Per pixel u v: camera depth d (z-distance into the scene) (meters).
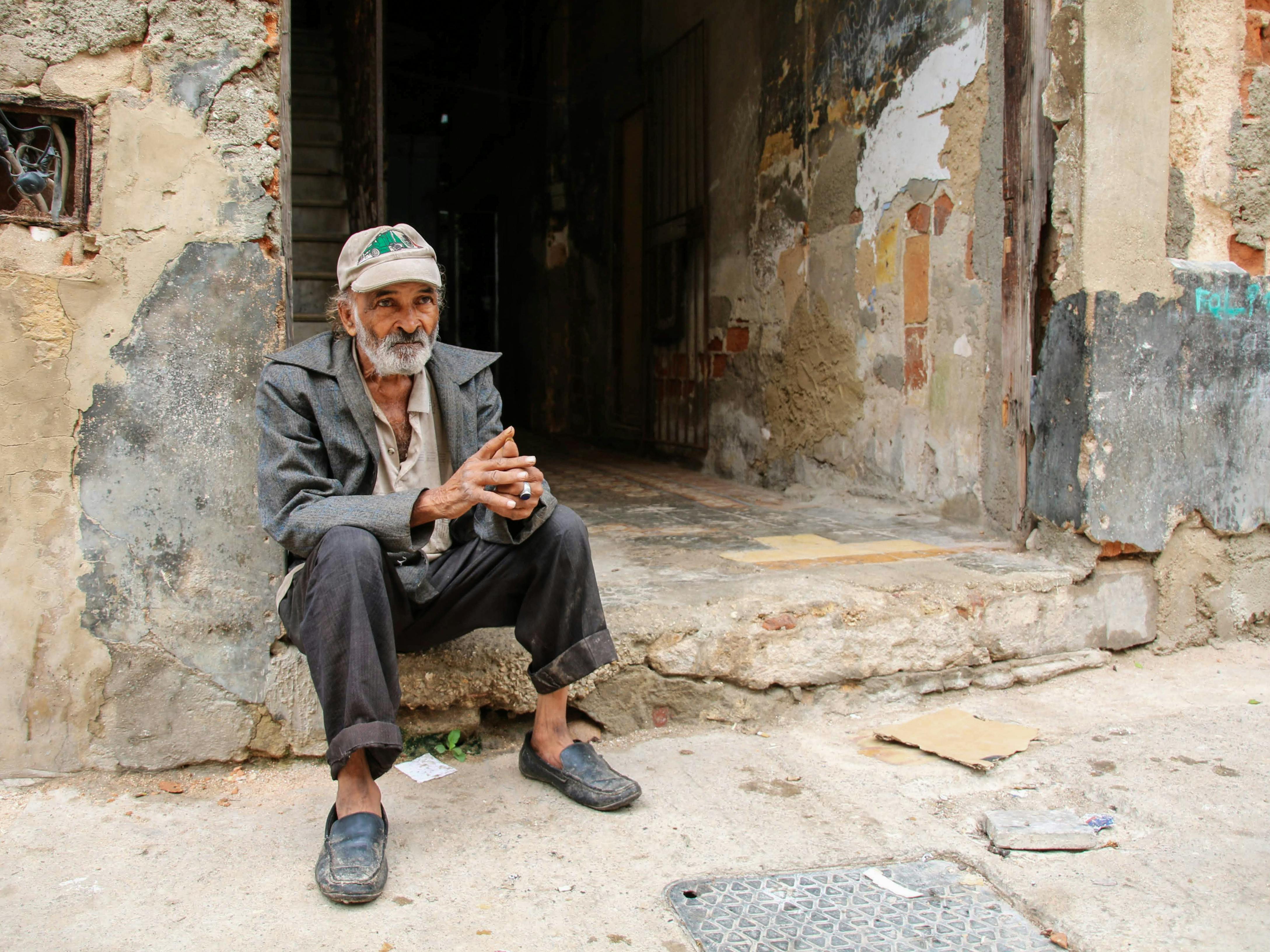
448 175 12.45
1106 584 2.89
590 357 8.17
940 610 2.67
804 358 4.72
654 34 6.51
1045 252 2.98
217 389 2.08
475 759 2.27
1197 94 2.96
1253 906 1.61
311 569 1.76
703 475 5.84
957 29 3.46
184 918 1.58
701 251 5.84
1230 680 2.78
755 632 2.50
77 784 2.08
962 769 2.20
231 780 2.13
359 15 5.36
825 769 2.21
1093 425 2.81
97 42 1.96
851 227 4.25
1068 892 1.65
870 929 1.56
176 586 2.09
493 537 1.94
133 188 2.01
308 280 6.02
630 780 1.99
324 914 1.59
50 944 1.50
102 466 2.04
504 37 9.95
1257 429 3.04
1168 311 2.88
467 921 1.58
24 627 2.03
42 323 1.98
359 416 1.91
